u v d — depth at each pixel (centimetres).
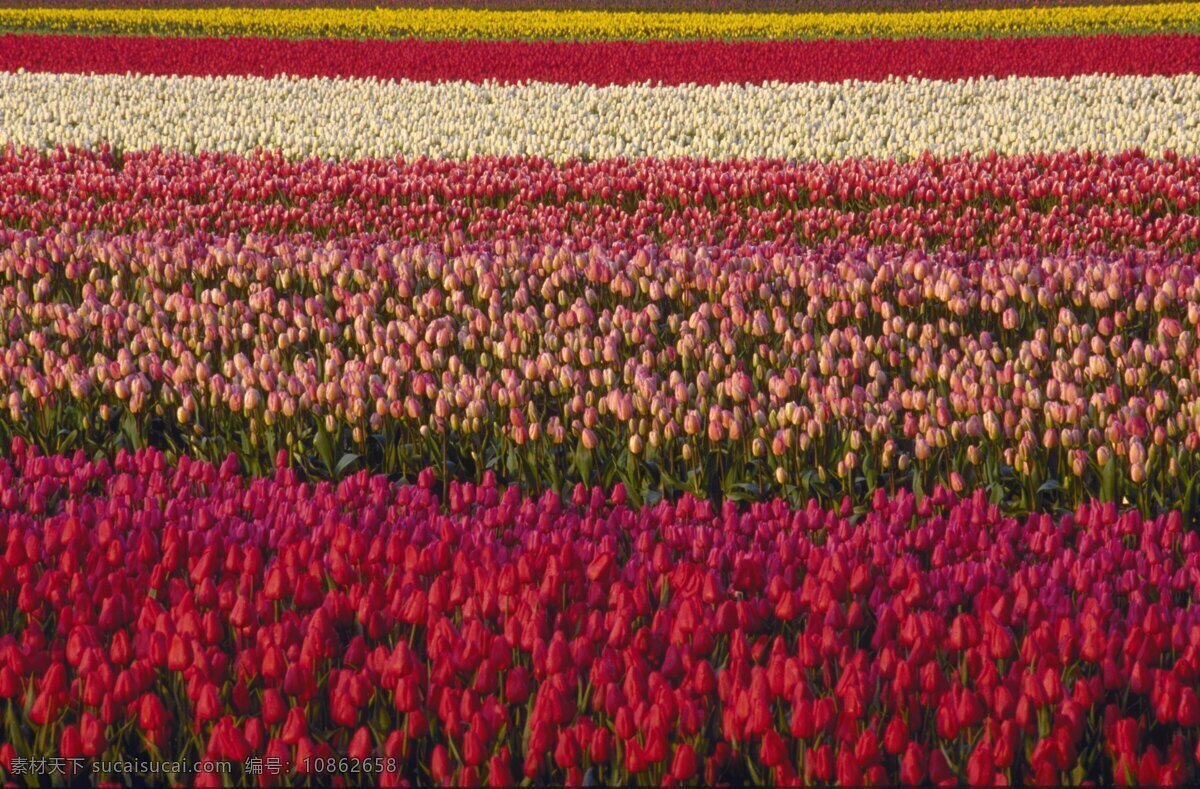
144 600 1590
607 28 10925
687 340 2703
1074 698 1326
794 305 3162
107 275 3578
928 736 1389
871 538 1842
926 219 4253
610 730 1377
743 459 2356
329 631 1450
